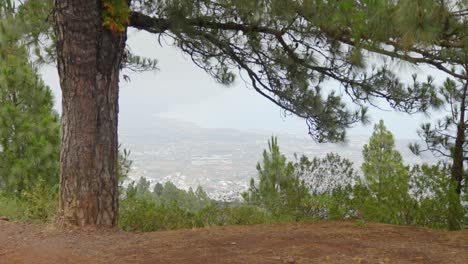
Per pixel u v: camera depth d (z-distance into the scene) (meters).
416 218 8.09
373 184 8.56
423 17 4.36
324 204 8.73
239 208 9.27
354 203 8.42
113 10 6.79
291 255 5.50
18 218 8.51
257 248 5.84
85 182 6.89
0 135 11.34
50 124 11.82
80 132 6.91
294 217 8.85
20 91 11.89
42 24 8.62
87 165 6.90
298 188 8.92
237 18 8.45
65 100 6.99
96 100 6.96
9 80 11.68
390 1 5.34
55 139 11.84
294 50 8.82
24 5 8.61
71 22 6.77
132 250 5.85
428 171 8.29
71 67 6.88
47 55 9.32
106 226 6.97
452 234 6.83
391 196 8.20
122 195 11.69
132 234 6.77
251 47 9.05
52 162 11.55
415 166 8.42
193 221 8.98
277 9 7.00
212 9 8.34
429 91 9.07
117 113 7.26
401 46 5.42
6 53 11.38
